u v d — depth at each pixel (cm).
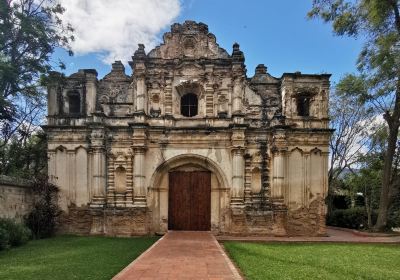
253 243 2231
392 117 2625
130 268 1293
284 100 2730
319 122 2730
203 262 1413
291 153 2712
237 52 2730
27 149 3200
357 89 2511
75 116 2716
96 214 2602
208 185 2750
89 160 2695
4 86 2431
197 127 2670
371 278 1266
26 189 2527
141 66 2702
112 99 2786
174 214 2741
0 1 2344
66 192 2680
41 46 2530
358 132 3988
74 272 1283
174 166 2730
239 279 1136
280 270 1348
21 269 1352
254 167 2698
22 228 2138
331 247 2066
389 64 2288
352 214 3597
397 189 3138
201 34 2806
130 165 2700
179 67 2755
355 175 4081
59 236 2556
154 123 2709
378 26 2392
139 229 2595
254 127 2702
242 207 2609
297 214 2667
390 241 2312
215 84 2748
